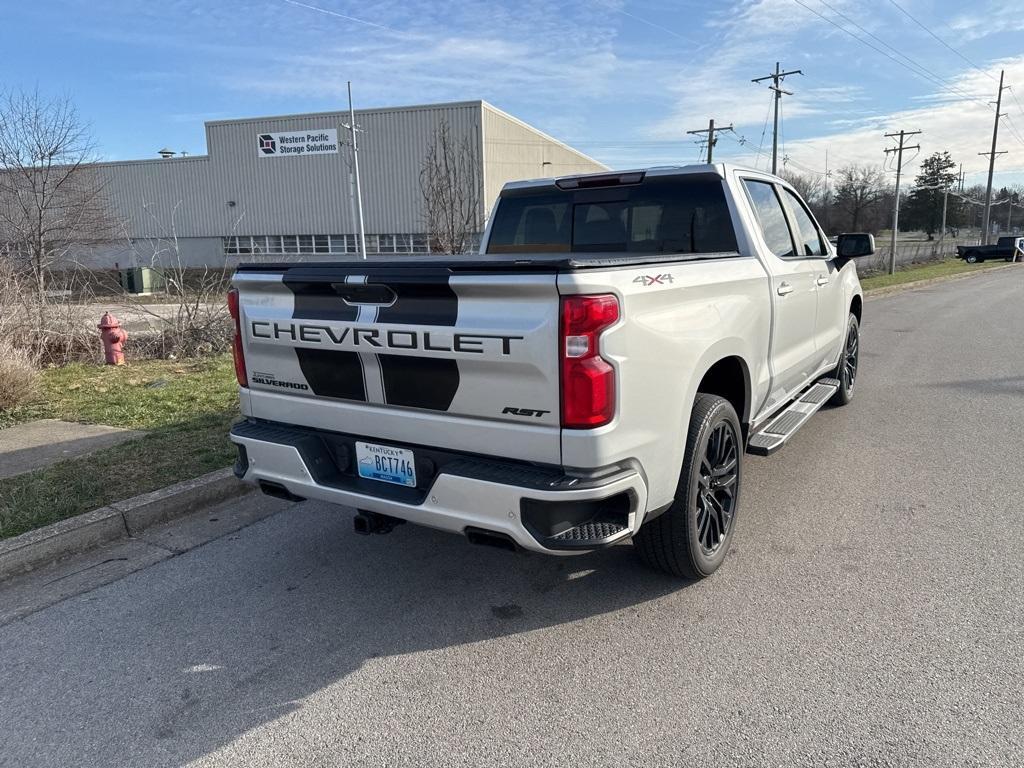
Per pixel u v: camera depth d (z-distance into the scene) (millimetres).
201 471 5137
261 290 3492
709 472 3604
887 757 2436
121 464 5316
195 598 3658
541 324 2672
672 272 3164
